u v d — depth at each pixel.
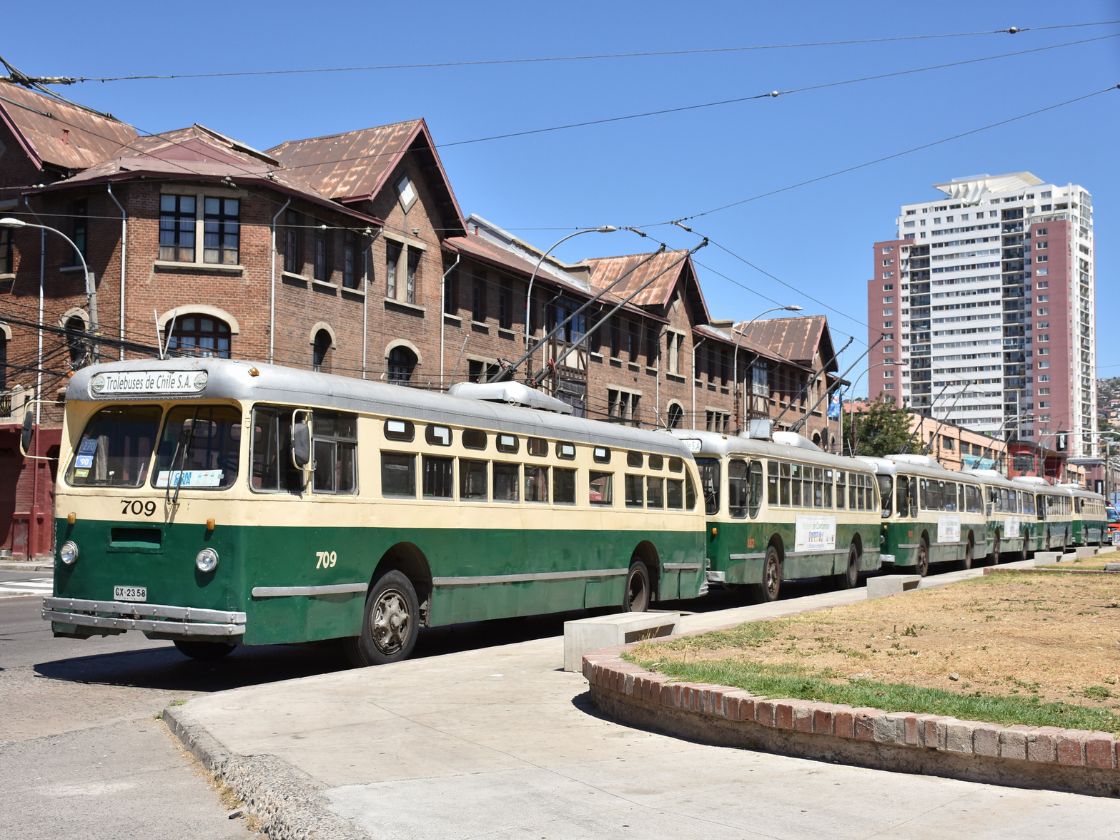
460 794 6.72
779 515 25.27
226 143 38.00
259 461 11.87
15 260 36.47
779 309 41.31
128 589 11.87
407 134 39.38
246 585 11.59
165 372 12.07
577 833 5.95
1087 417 194.88
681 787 6.91
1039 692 8.51
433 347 40.81
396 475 13.71
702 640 11.89
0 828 6.43
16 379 36.56
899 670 9.64
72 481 12.37
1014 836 5.81
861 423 83.00
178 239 34.09
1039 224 189.00
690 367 59.09
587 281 54.31
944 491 37.78
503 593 15.65
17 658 14.17
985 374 193.50
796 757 7.70
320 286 35.91
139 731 9.34
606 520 18.27
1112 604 16.48
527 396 17.33
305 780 6.95
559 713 9.59
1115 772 6.52
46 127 37.50
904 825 6.05
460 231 41.91
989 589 20.17
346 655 13.30
